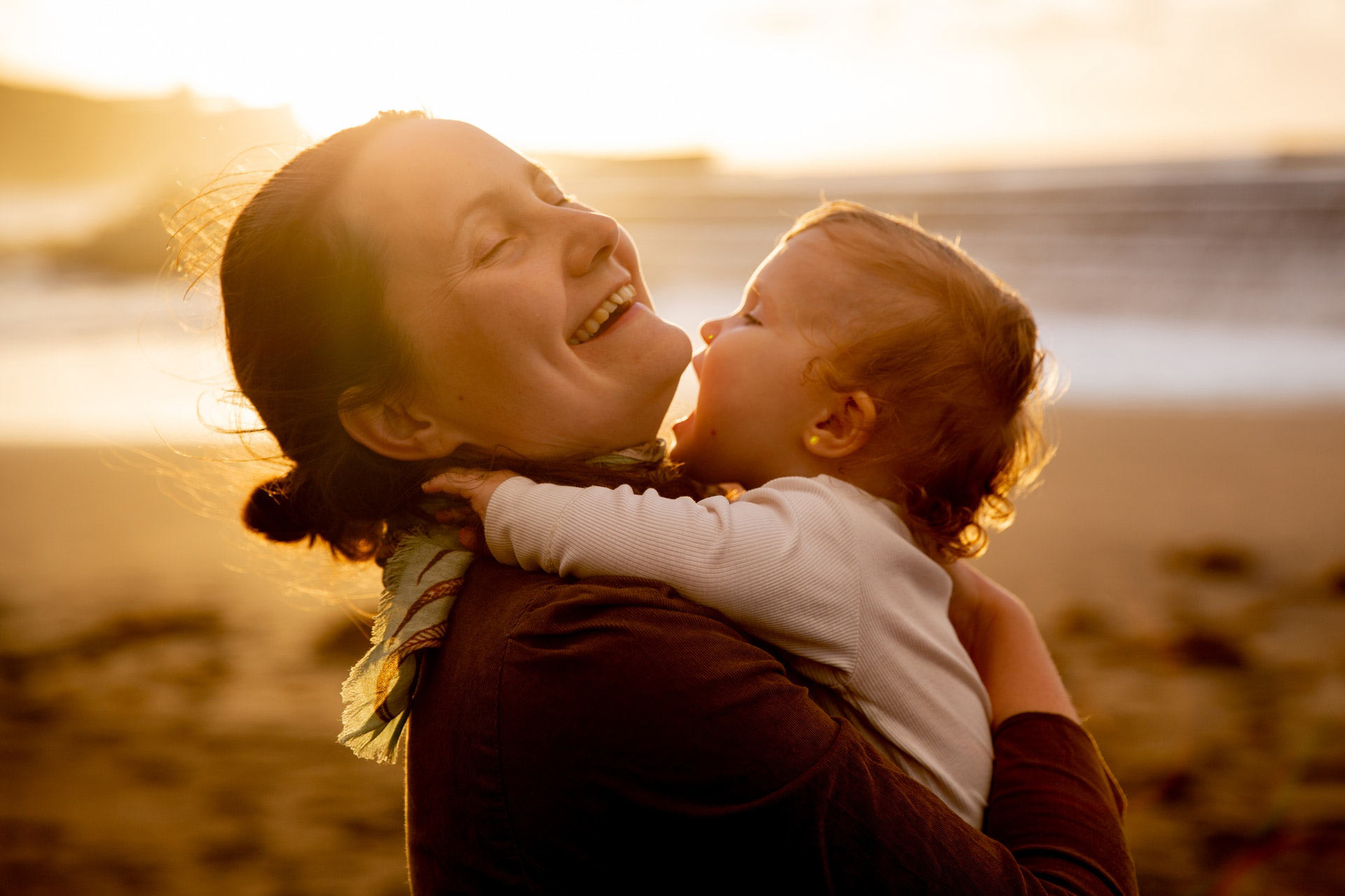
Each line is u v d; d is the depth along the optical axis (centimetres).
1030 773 134
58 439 1337
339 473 142
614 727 105
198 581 743
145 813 425
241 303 139
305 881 373
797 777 104
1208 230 3108
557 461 137
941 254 163
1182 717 471
